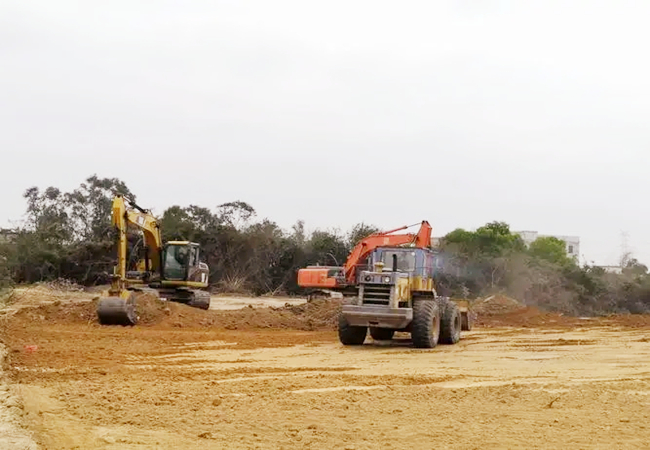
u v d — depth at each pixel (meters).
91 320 24.52
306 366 15.47
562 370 15.12
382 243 22.77
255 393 11.66
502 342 21.77
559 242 59.41
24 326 22.19
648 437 9.01
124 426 9.32
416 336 19.52
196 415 9.96
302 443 8.59
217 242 52.50
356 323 19.77
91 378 13.03
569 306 50.06
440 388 12.23
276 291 51.84
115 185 54.09
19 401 10.23
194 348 18.61
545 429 9.36
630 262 64.44
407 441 8.71
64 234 50.09
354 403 10.87
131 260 29.31
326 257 53.12
